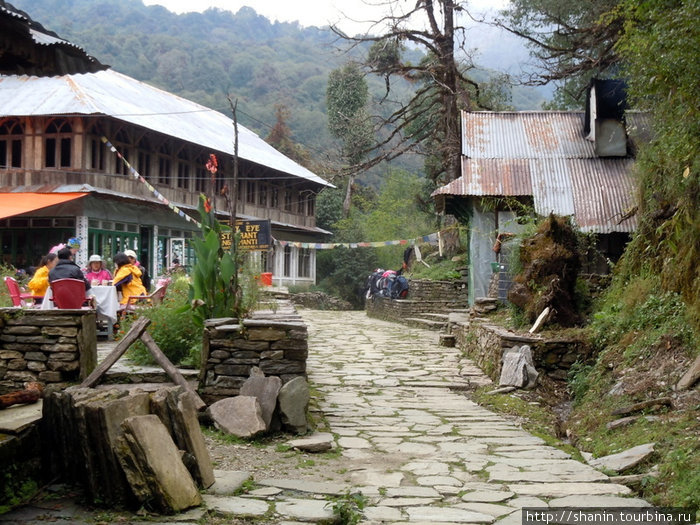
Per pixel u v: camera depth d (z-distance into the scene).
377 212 37.53
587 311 11.17
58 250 9.80
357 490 5.29
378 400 9.23
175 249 28.67
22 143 23.52
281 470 5.84
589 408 8.09
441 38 23.55
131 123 23.53
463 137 17.25
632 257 10.40
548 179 15.73
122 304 10.82
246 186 33.38
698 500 4.77
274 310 10.12
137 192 25.73
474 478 5.71
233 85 80.31
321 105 75.81
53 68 5.26
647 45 7.04
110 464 4.65
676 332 8.09
